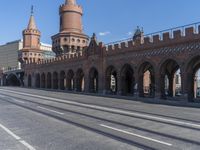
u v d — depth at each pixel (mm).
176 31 33938
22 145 9836
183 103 29516
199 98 38125
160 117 17188
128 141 10344
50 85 67062
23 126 13719
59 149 9242
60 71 61188
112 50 45219
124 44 42594
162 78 36156
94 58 49688
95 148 9320
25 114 18375
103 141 10367
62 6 70688
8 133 11984
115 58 44469
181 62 33125
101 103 27391
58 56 66188
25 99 31469
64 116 17406
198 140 10570
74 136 11312
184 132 12164
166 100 33406
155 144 9883
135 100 33000
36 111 20062
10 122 14977
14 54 152625
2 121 15336
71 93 46719
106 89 46438
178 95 45438
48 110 20766
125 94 43594
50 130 12648
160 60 36000
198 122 15148
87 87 51469
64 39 67562
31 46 83750
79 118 16531
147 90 53125
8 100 30047
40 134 11758
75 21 70250
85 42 70062
